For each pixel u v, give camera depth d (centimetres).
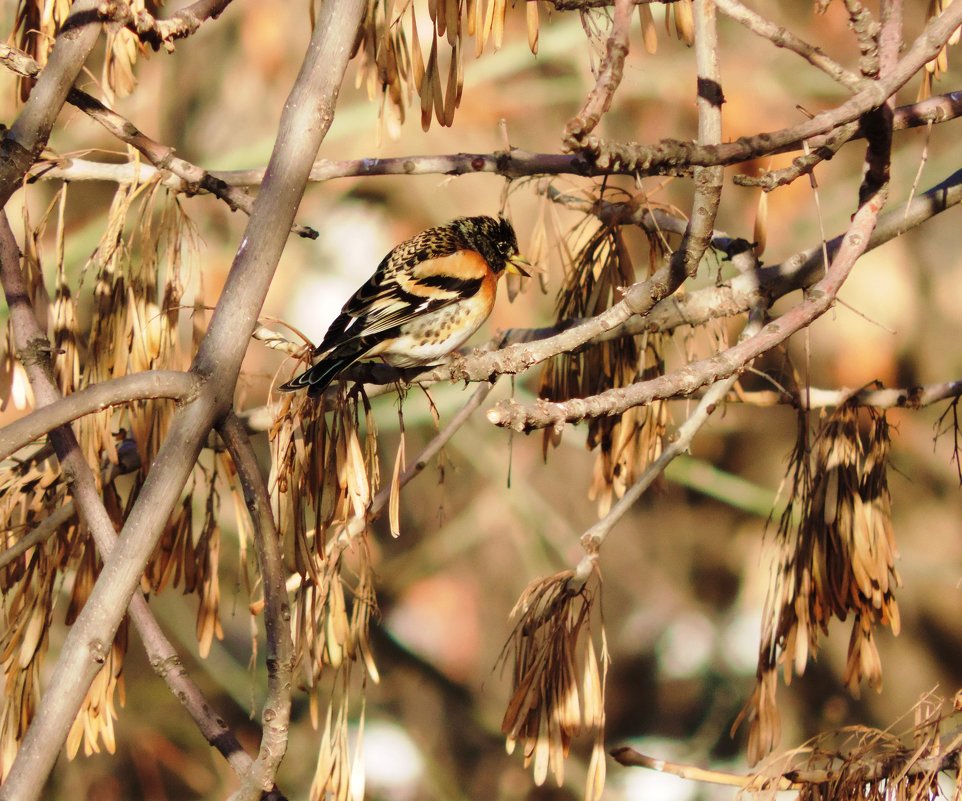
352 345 678
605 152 481
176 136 1659
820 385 1541
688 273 584
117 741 1664
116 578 557
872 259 1534
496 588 1805
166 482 568
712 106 577
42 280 754
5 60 642
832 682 1628
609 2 677
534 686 656
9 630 730
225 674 1703
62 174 738
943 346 1540
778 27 566
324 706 1756
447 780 1705
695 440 1650
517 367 630
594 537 679
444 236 923
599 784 660
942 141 1664
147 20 651
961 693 604
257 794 591
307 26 1686
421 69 640
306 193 1672
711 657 1794
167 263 742
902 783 586
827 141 608
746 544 1741
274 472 653
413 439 1727
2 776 718
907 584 1606
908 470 1582
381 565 1747
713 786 1667
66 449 646
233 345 589
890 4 623
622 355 848
